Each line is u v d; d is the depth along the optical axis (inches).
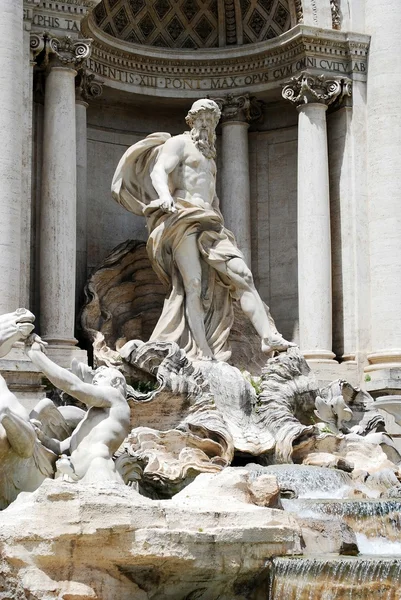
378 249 1375.5
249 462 1151.6
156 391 1126.4
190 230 1253.1
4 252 1159.0
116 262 1336.1
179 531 755.4
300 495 1026.7
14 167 1177.4
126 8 1430.9
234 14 1466.5
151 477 1013.8
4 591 728.3
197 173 1272.1
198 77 1464.1
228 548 772.6
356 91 1406.3
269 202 1481.3
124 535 745.6
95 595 738.2
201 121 1280.8
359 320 1379.2
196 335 1241.4
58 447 934.4
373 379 1343.5
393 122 1384.1
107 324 1311.5
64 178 1248.2
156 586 771.4
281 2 1422.2
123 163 1266.0
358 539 916.0
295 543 812.0
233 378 1187.9
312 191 1378.0
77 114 1364.4
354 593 764.0
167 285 1278.3
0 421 870.4
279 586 779.4
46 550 733.3
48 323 1230.3
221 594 792.9
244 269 1259.8
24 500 776.3
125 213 1461.6
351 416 1227.9
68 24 1266.0
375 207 1381.6
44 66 1262.3
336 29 1414.9
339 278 1402.6
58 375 922.1
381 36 1398.9
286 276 1462.8
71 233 1248.2
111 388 938.1
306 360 1330.0
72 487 753.6
